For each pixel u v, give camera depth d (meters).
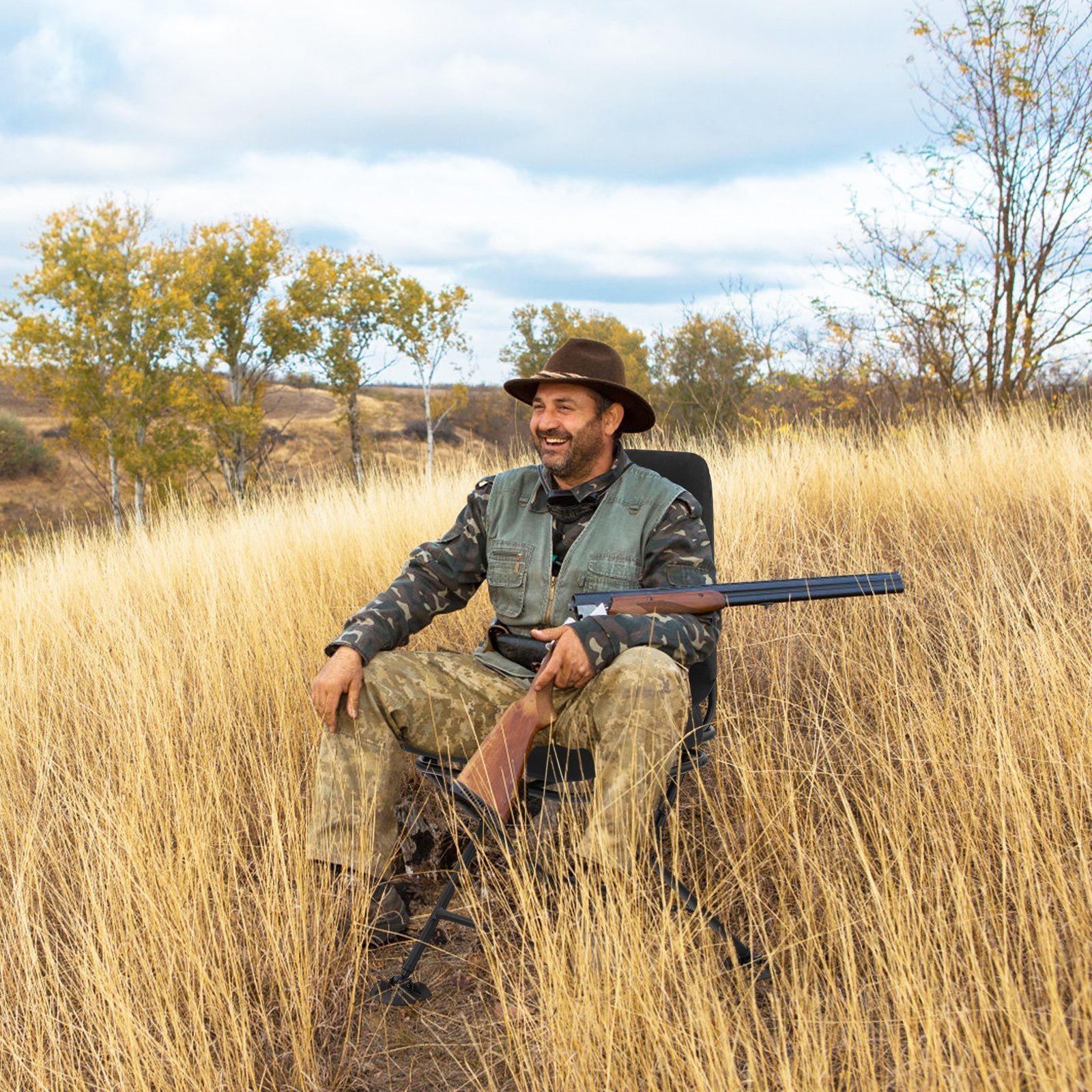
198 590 5.00
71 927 2.71
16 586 5.63
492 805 2.35
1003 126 8.99
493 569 2.98
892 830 2.56
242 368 28.09
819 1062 1.90
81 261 22.44
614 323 36.91
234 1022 2.24
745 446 7.44
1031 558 4.09
